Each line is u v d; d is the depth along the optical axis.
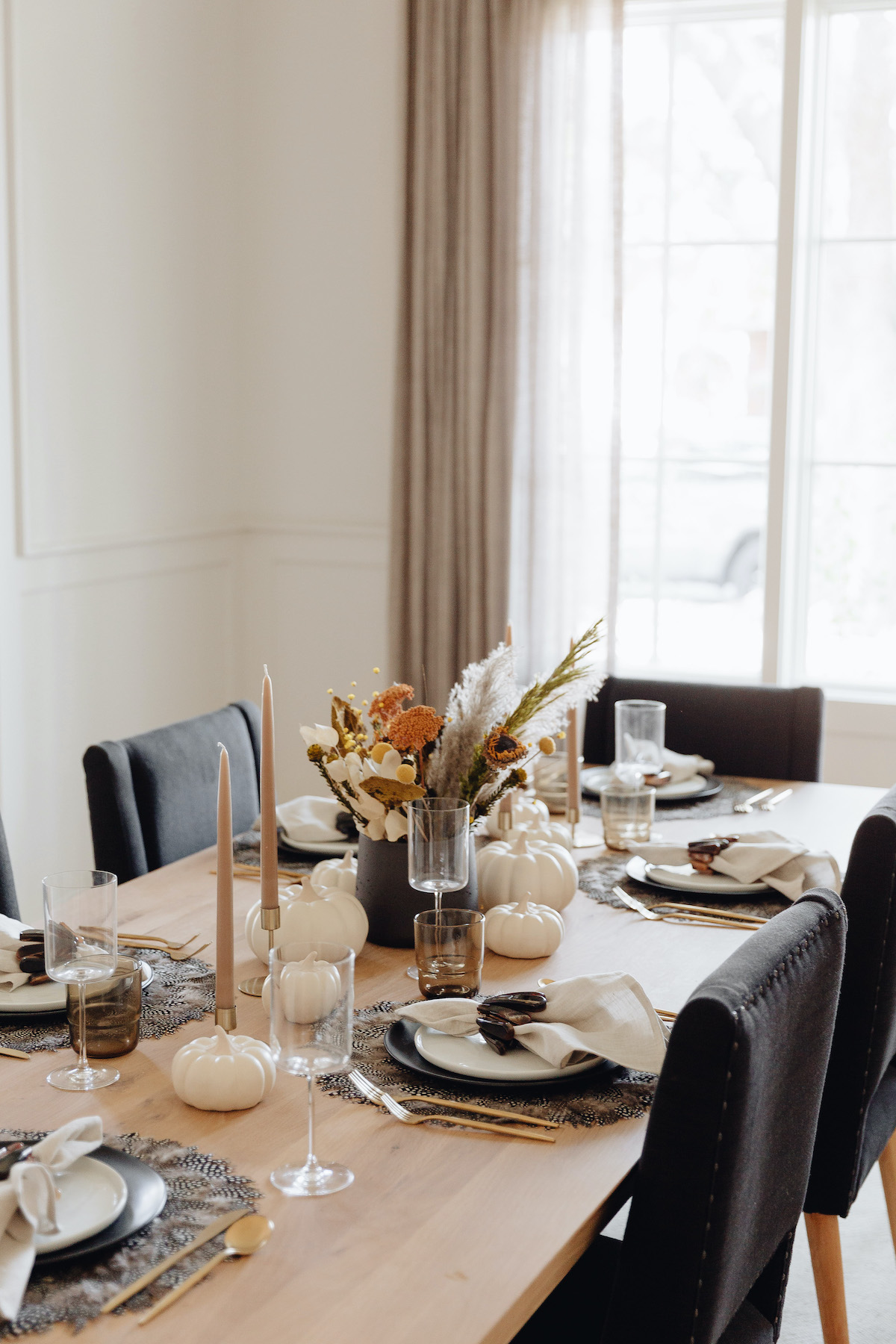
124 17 3.60
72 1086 1.34
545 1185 1.16
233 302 4.21
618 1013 1.39
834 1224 1.83
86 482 3.59
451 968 1.50
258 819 2.60
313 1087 1.26
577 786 2.26
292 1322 0.96
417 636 3.94
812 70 3.61
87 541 3.58
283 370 4.22
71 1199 1.08
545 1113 1.28
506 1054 1.38
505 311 3.73
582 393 3.79
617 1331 1.17
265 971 1.66
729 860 2.00
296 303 4.18
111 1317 0.96
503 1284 1.01
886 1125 1.90
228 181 4.13
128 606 3.82
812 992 1.28
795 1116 1.29
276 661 4.37
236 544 4.33
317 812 2.25
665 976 1.65
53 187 3.39
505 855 1.88
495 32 3.61
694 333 3.88
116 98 3.59
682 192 3.83
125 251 3.68
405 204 3.77
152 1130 1.25
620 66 3.55
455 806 1.63
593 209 3.72
